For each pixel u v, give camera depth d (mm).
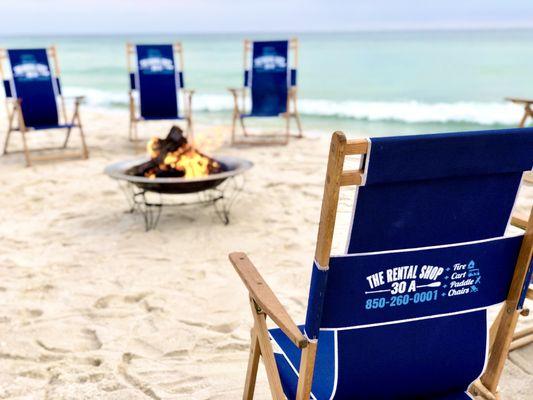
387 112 10414
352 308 1184
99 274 2963
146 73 6164
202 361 2133
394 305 1211
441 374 1337
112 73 22828
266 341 1382
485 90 14438
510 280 1311
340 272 1137
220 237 3508
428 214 1130
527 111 4824
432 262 1199
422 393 1367
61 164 5625
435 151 1034
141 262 3119
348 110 10695
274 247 3338
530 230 1237
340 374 1245
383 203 1085
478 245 1220
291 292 2732
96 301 2646
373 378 1275
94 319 2473
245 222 3795
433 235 1163
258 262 3111
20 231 3668
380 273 1166
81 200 4367
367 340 1233
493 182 1140
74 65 26844
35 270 3014
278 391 1303
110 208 4152
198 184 3297
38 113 5730
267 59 6371
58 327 2402
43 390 1959
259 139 7031
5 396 1923
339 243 1113
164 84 6227
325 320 1183
